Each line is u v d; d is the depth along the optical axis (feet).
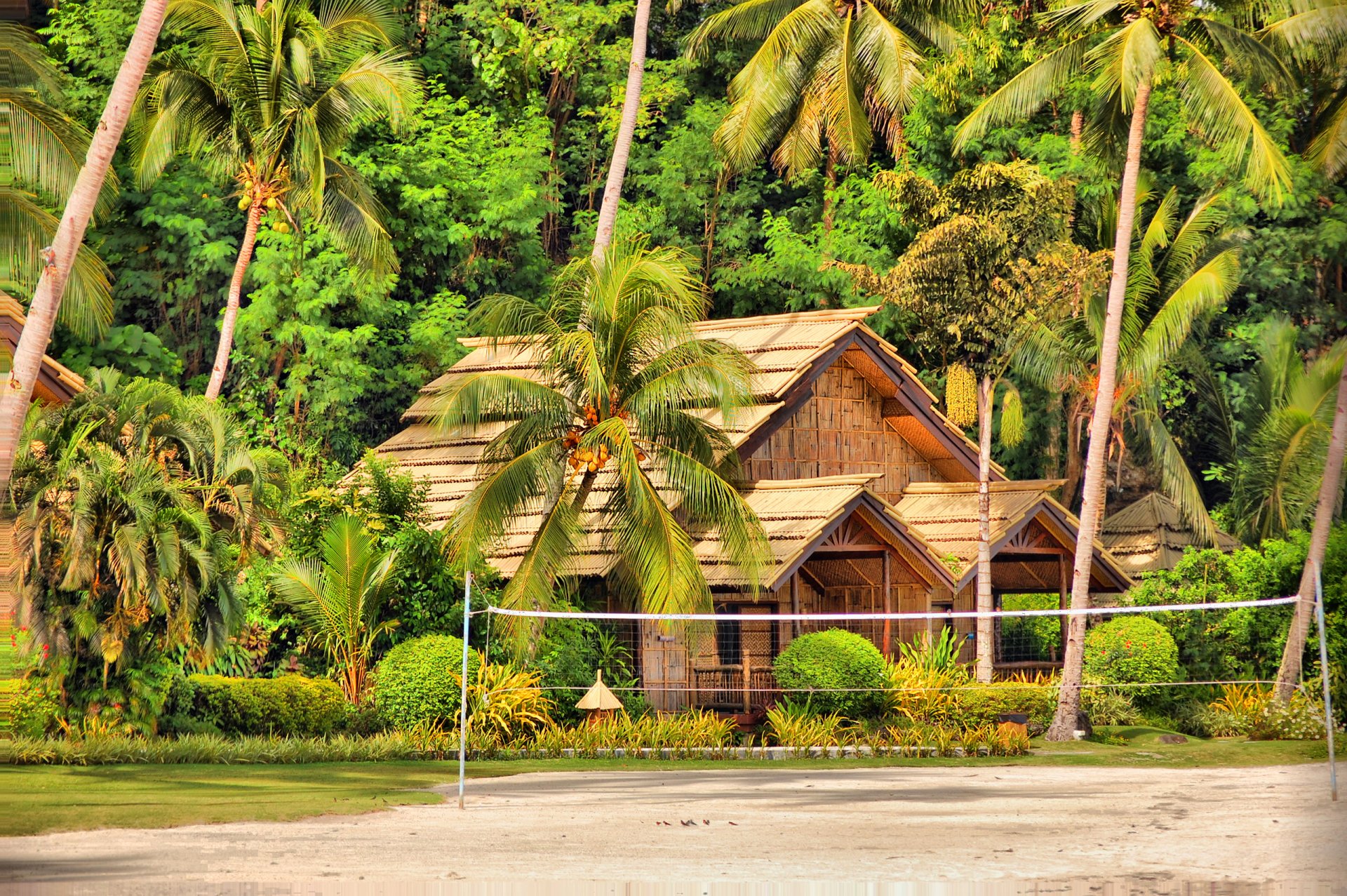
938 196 178.81
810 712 155.12
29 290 156.25
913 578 190.70
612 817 83.97
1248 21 171.42
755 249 280.51
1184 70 166.71
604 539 166.61
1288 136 233.14
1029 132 260.83
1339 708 156.66
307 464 201.46
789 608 179.83
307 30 188.44
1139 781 110.11
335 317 227.61
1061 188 176.65
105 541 123.65
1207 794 97.45
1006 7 237.25
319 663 159.84
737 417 165.68
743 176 276.82
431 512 182.91
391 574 153.38
